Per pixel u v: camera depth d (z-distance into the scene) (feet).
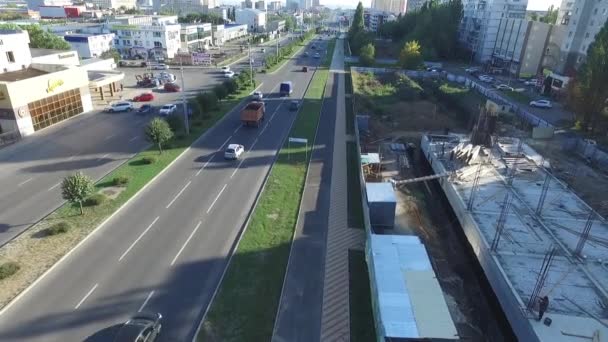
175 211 101.96
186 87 245.86
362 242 91.56
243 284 75.87
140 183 115.75
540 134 164.35
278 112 195.83
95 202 102.73
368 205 97.04
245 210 103.65
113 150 141.38
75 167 126.41
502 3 355.36
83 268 79.51
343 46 490.08
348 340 64.85
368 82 271.90
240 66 327.67
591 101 166.91
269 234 92.48
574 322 64.54
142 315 66.90
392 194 100.48
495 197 105.60
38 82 156.04
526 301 69.21
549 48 304.71
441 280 86.07
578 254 82.33
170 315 68.80
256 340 63.82
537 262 80.38
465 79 288.92
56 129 162.40
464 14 423.23
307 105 210.79
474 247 90.89
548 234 89.86
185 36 391.86
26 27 265.34
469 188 110.22
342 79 283.79
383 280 68.95
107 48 335.06
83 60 252.83
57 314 67.92
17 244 86.07
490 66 340.80
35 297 71.41
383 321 60.44
